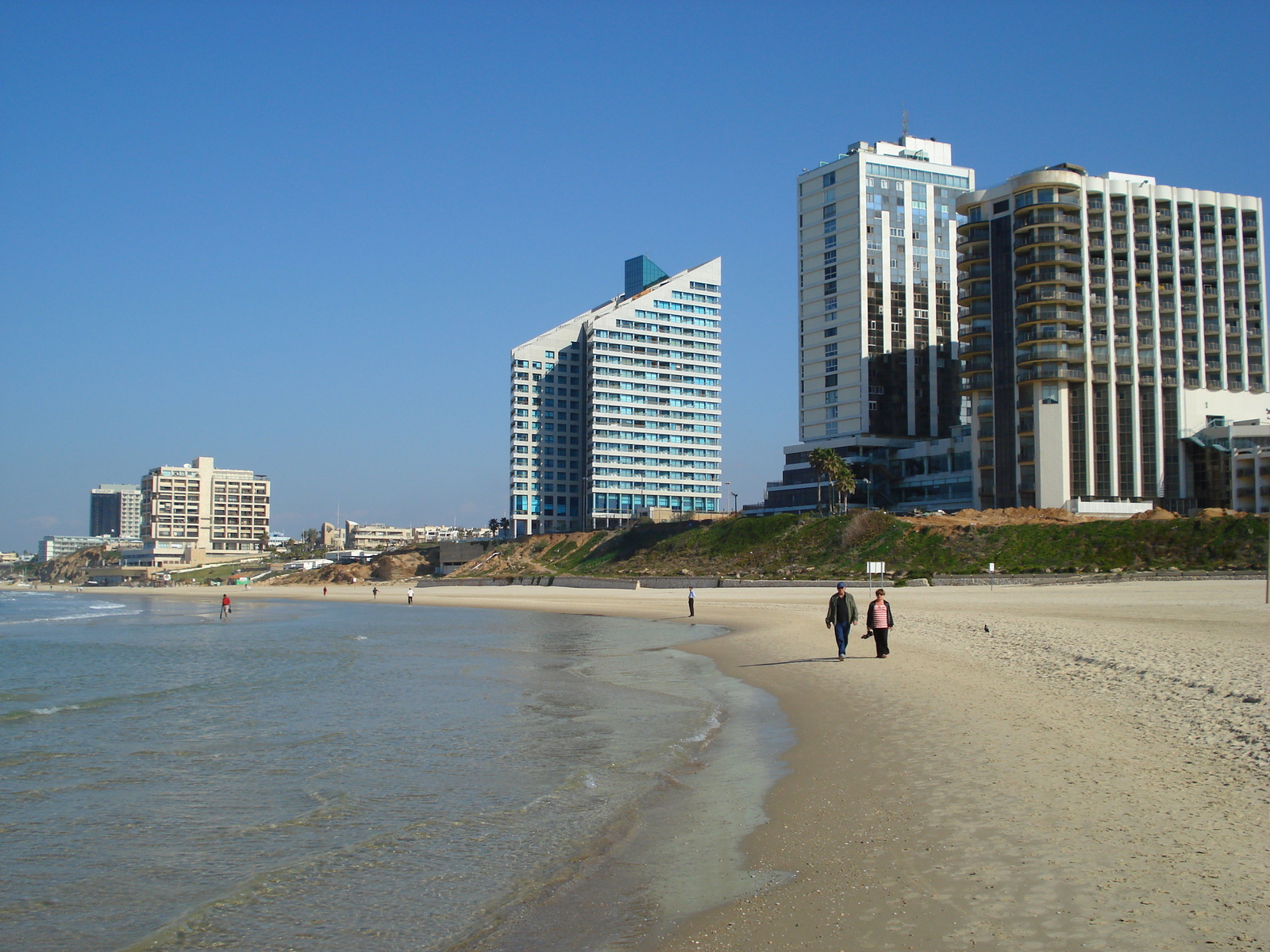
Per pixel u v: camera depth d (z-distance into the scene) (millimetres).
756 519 138500
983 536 105500
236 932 11492
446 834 15125
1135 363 125312
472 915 11617
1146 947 8969
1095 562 93812
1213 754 16141
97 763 22016
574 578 139750
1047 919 9758
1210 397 126812
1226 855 11211
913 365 160875
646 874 12477
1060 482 121500
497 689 33875
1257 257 130625
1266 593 60062
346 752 22422
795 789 16375
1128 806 13414
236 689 35812
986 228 130125
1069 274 125625
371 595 164625
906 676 29984
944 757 17688
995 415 127062
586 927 10836
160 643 63781
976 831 12852
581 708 28500
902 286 162000
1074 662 29250
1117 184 127250
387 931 11289
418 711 28766
